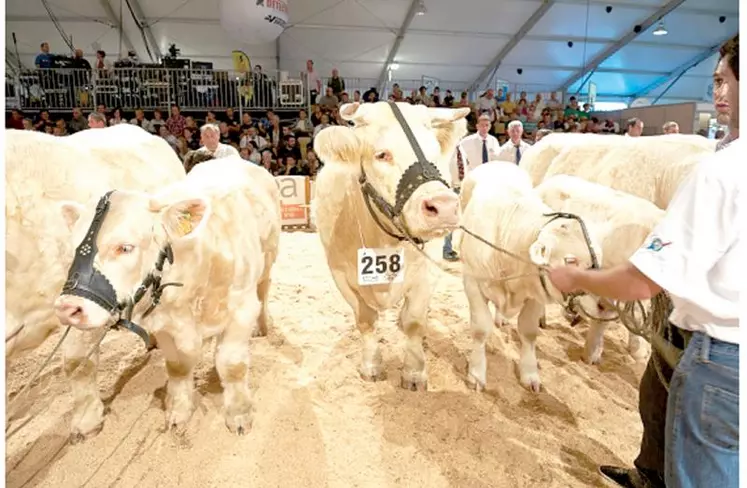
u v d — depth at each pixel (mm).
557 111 14828
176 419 3025
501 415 3271
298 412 3227
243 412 3043
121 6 12281
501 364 3887
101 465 2758
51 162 2869
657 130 12383
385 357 4004
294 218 8945
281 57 15531
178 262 2596
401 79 17000
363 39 14961
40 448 2877
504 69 16750
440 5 13555
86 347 2926
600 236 2674
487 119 7160
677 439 1669
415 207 2643
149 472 2719
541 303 3217
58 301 2113
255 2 9727
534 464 2838
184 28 13828
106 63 12484
